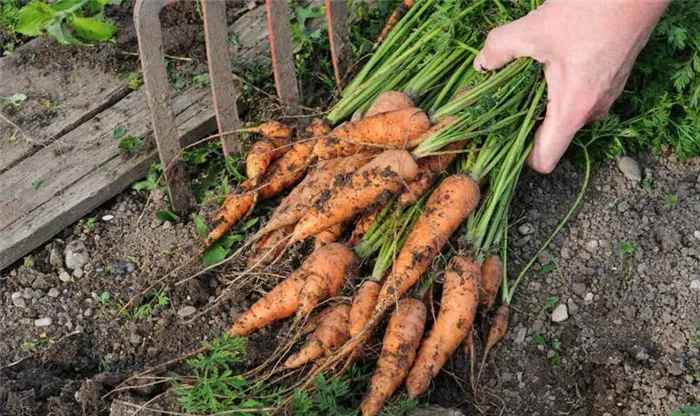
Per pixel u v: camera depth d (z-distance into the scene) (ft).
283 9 3.06
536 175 3.19
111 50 3.51
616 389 2.68
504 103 2.91
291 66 3.19
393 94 3.08
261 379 2.58
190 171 3.22
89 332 2.82
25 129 3.24
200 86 3.41
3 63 3.51
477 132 2.84
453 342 2.67
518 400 2.70
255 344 2.75
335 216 2.83
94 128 3.27
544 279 2.95
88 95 3.38
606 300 2.89
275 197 3.18
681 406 2.60
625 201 3.12
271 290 2.84
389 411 2.51
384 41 3.30
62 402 2.57
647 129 3.16
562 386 2.72
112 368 2.75
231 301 2.90
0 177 3.10
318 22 3.68
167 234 3.05
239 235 3.03
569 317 2.86
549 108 2.86
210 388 2.40
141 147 3.19
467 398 2.70
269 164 3.10
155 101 2.86
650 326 2.81
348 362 2.59
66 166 3.14
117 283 2.93
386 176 2.77
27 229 2.95
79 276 2.96
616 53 2.68
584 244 3.02
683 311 2.83
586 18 2.66
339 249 2.78
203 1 2.81
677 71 3.13
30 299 2.89
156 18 2.74
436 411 2.51
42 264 2.99
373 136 2.95
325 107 3.41
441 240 2.76
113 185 3.11
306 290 2.72
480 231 2.83
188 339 2.80
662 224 3.05
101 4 3.58
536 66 2.89
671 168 3.23
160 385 2.61
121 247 3.03
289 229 2.97
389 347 2.62
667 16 3.01
